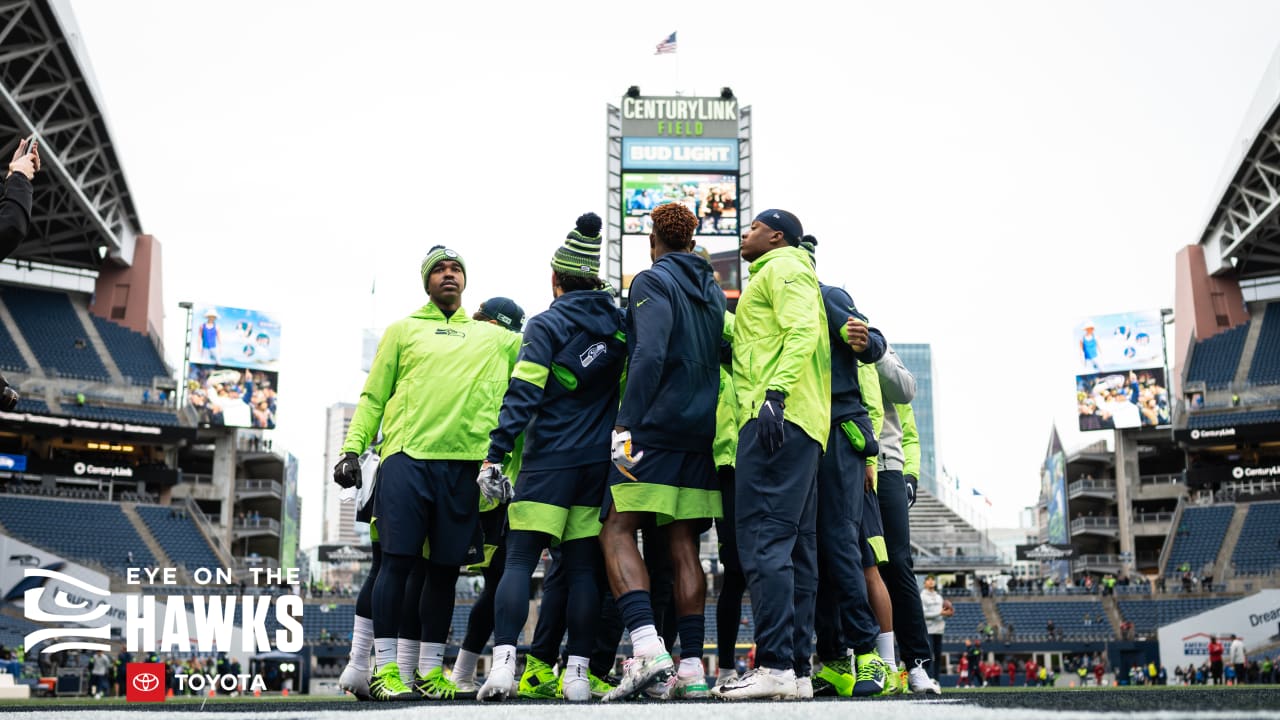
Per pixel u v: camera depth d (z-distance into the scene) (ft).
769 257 15.71
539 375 16.61
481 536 18.72
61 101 140.05
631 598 15.60
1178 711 6.97
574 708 9.57
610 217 154.81
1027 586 164.14
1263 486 169.58
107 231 170.30
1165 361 190.08
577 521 16.92
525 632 130.52
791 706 9.34
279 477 198.29
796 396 14.67
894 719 7.04
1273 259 183.32
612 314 17.69
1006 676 128.98
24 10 119.34
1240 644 114.11
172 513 160.66
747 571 14.51
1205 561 159.43
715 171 156.35
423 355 18.38
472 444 18.37
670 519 16.69
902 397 21.91
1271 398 174.40
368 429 18.61
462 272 19.13
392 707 11.17
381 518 17.92
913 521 207.72
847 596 16.90
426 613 18.88
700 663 16.35
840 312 16.93
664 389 16.07
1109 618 152.97
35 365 164.86
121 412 167.94
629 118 156.66
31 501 150.30
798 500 14.53
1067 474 205.46
